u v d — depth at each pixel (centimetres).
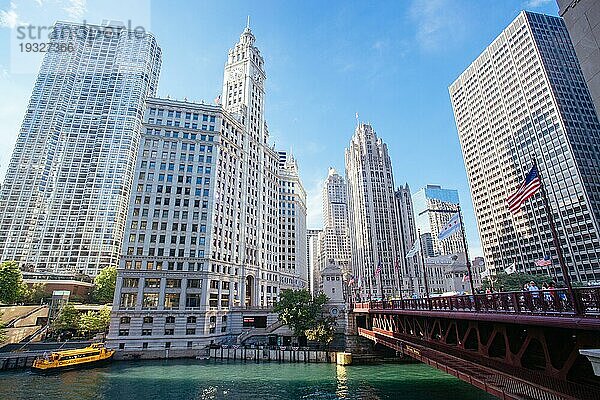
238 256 9700
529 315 1641
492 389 1995
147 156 8644
